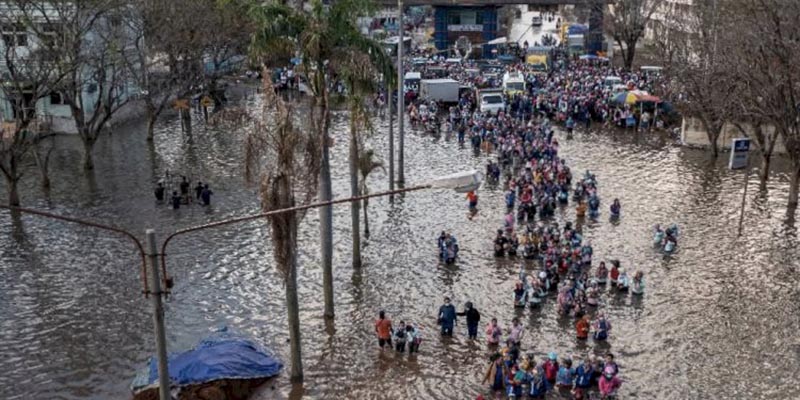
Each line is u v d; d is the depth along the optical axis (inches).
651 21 4793.3
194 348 1130.0
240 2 1448.1
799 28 1755.7
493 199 1985.7
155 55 2972.4
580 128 2955.2
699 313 1302.9
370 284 1432.1
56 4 2043.6
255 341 1205.1
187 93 2723.9
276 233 1014.4
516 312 1322.6
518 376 1050.7
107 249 1611.7
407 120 3093.0
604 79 3636.8
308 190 1037.8
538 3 4596.5
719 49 2251.5
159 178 2177.7
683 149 2556.6
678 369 1121.4
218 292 1397.6
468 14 4773.6
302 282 1441.9
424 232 1726.1
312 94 1186.0
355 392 1070.4
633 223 1779.0
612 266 1473.9
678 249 1604.3
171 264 1525.6
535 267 1520.7
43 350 1186.0
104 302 1355.8
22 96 1939.0
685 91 2464.3
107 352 1181.1
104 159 2421.3
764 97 1830.7
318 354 1175.0
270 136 1007.6
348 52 1156.5
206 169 2285.9
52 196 2003.0
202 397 1010.1
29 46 2279.8
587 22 5374.0
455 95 3373.5
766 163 2052.2
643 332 1238.3
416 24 6274.6
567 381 1080.2
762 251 1588.3
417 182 2138.3
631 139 2733.8
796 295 1369.3
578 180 2142.0
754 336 1218.0
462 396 1061.8
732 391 1059.9
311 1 1182.3
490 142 2568.9
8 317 1294.3
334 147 2581.2
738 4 2041.1
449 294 1391.5
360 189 1722.4
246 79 3937.0
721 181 2139.5
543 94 3277.6
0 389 1075.3
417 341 1176.8
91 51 2290.8
